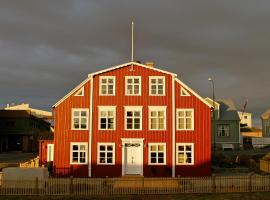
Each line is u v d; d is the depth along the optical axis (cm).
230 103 8756
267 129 10606
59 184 3281
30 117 10025
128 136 4681
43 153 5478
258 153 7506
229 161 6281
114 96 4741
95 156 4656
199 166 4628
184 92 4738
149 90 4744
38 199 3038
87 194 3183
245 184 3344
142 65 4766
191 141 4666
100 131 4697
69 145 4675
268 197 3109
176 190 3281
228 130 8338
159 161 4653
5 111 10012
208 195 3156
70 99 4744
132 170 4641
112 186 3319
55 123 4706
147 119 4706
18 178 3569
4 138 9919
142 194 3189
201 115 4703
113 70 4784
